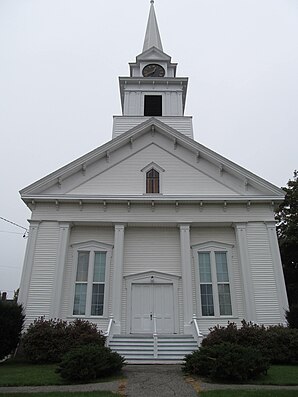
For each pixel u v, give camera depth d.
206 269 18.55
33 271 17.69
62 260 17.84
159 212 18.97
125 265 18.52
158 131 21.31
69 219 18.67
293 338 14.18
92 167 20.19
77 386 9.64
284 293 17.33
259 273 17.84
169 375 11.25
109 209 18.98
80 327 15.23
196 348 14.91
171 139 21.06
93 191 19.55
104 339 14.94
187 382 10.15
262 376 10.77
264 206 19.17
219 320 17.31
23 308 16.62
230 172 20.03
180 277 18.20
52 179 19.23
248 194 19.38
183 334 16.67
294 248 27.69
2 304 14.50
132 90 26.75
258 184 19.41
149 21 32.66
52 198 18.73
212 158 20.16
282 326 15.89
